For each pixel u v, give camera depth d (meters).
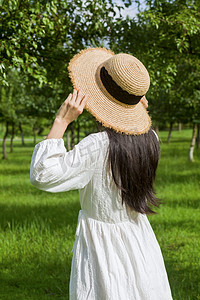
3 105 22.12
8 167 18.00
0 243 5.54
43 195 10.04
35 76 4.64
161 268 1.93
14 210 8.13
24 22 4.43
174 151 23.62
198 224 6.54
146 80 1.74
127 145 1.74
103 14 5.91
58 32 5.70
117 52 6.16
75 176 1.65
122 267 1.76
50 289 4.18
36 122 34.72
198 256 4.95
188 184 10.45
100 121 1.72
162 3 6.76
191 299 3.79
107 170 1.73
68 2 5.63
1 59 4.39
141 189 1.80
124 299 1.70
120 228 1.82
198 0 6.87
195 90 9.03
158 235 5.91
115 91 1.72
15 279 4.42
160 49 6.86
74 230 6.26
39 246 5.39
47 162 1.58
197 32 6.62
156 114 15.68
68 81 6.20
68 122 1.71
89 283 1.72
